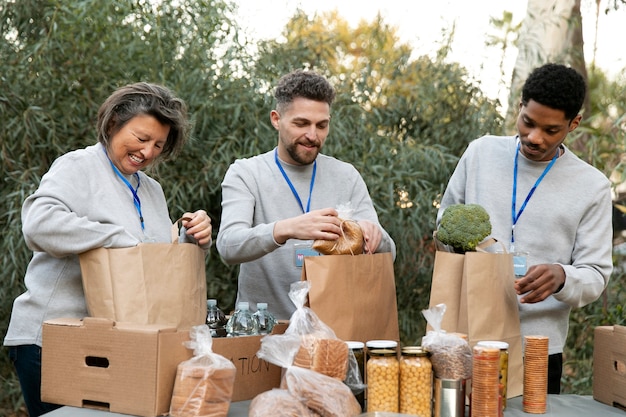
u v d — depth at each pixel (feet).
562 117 6.85
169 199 12.26
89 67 12.32
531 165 7.46
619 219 15.90
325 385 5.37
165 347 5.55
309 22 14.26
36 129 12.04
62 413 5.65
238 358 6.09
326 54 14.43
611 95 16.01
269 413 5.21
